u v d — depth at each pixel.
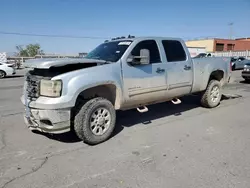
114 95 4.41
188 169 3.15
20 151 3.80
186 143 4.06
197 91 6.12
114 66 4.24
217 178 2.92
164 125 5.10
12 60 26.98
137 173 3.07
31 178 2.99
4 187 2.79
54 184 2.85
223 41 54.72
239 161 3.36
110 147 3.94
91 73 3.93
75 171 3.15
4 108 6.84
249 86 11.30
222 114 5.95
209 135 4.44
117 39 5.32
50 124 3.73
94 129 4.04
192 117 5.71
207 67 6.19
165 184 2.80
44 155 3.66
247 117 5.64
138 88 4.62
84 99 4.07
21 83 13.48
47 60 3.81
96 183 2.86
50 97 3.65
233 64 23.94
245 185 2.77
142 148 3.87
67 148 3.92
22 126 5.08
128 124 5.20
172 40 5.46
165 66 5.09
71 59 3.95
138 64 4.54
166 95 5.27
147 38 4.96
